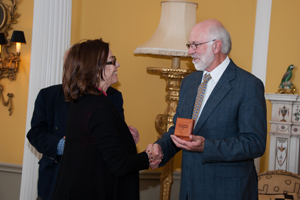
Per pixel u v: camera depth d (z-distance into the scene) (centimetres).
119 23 378
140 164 176
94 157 168
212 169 194
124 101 383
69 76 173
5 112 383
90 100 170
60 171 178
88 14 375
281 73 367
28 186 312
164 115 334
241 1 385
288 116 357
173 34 308
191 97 214
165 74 320
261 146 184
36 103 222
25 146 312
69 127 174
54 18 311
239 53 386
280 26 367
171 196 393
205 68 207
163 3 322
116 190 172
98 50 175
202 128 198
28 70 378
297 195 279
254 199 201
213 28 203
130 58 382
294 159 357
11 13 372
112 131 165
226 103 194
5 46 376
